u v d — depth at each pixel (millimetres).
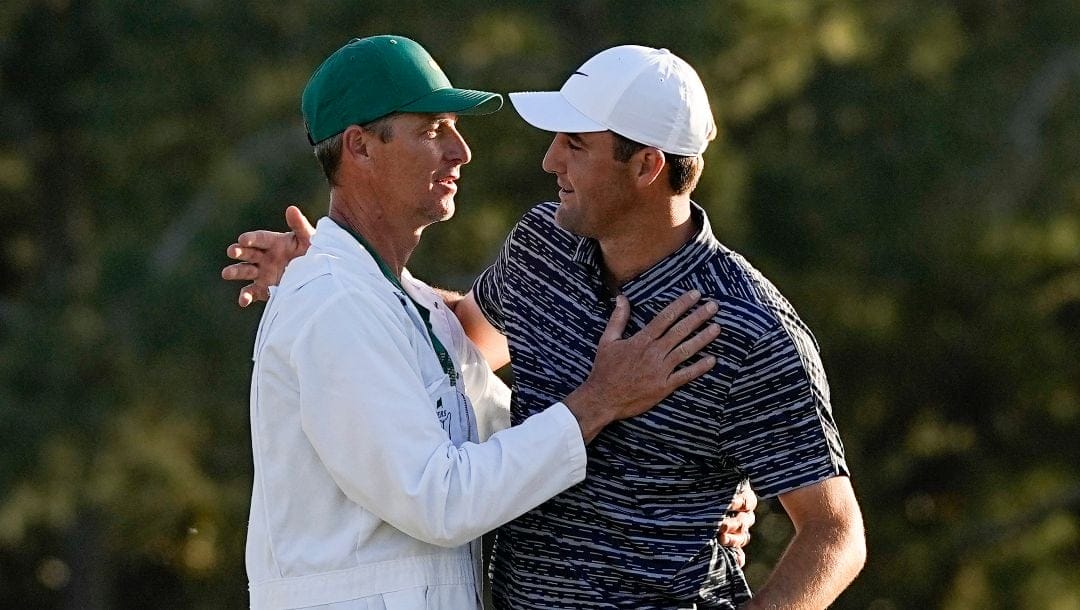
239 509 44375
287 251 14016
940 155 43406
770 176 42812
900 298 45875
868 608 47469
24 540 51656
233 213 39656
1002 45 46812
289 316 12000
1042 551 47031
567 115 12156
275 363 12016
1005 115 44719
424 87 12594
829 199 42969
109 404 39375
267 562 12125
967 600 47250
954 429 48594
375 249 12898
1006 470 48500
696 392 11883
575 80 12398
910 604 47125
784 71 41594
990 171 44531
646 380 11844
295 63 42188
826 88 44219
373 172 12719
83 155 46781
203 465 44031
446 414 12445
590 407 11945
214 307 39500
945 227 44281
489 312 13984
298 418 12000
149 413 40656
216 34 42312
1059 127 44844
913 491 49625
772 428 11820
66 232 47312
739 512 12727
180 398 40250
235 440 43406
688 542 12164
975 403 47969
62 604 52750
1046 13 46656
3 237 50875
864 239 43594
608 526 12164
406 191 12766
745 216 41781
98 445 39406
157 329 39125
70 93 44219
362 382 11719
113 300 40656
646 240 12273
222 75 42469
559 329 12664
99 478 39844
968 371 47156
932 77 44656
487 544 21016
